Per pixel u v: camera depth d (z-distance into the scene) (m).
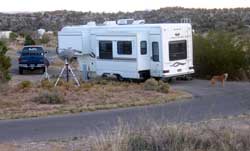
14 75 34.69
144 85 23.66
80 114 17.77
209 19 69.69
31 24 114.75
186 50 27.67
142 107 19.14
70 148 11.60
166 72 26.73
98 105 19.30
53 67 39.56
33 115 17.39
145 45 27.08
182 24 27.45
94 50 29.20
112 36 27.86
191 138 9.80
